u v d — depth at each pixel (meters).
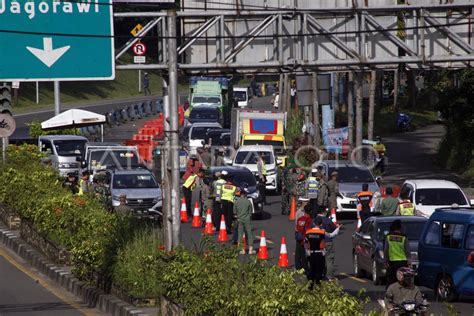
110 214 56.06
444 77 138.12
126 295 45.50
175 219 46.62
